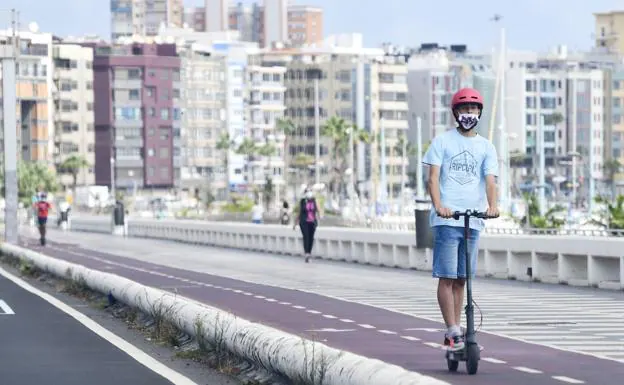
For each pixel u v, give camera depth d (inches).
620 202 3661.4
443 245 858.8
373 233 2731.3
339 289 1900.8
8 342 1177.4
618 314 1429.6
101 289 1604.3
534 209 4722.0
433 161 864.3
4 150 3572.8
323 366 724.7
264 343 850.8
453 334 869.8
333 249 3009.4
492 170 866.1
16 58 3560.5
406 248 2598.4
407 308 1513.3
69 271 1900.8
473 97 864.3
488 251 2209.6
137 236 5073.8
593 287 1911.9
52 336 1235.2
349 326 1268.5
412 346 1072.8
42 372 950.4
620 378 864.3
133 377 919.0
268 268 2603.3
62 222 6210.6
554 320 1349.7
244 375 897.5
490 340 1137.4
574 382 842.2
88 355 1067.3
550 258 2068.2
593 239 1908.2
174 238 4532.5
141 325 1310.3
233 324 949.8
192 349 1067.9
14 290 1957.4
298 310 1483.8
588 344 1101.1
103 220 5654.5
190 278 2229.3
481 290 1860.2
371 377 664.4
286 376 805.2
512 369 909.2
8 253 2901.1
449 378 851.4
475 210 847.7
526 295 1745.8
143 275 2335.1
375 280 2150.6
